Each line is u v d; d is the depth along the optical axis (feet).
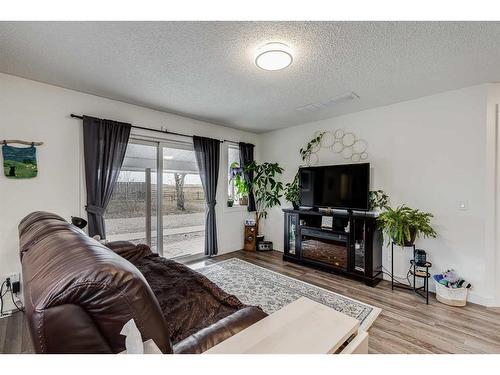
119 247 7.52
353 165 10.93
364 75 7.88
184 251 12.90
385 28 5.53
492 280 8.22
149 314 2.29
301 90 9.11
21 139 8.09
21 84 8.09
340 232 10.88
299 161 14.14
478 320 7.32
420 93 9.32
